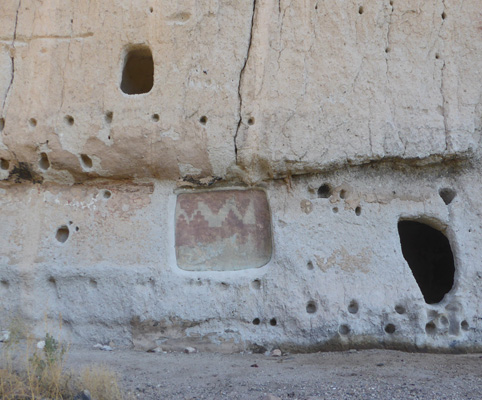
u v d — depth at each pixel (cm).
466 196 532
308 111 520
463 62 531
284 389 379
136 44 542
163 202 546
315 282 515
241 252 539
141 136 528
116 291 528
